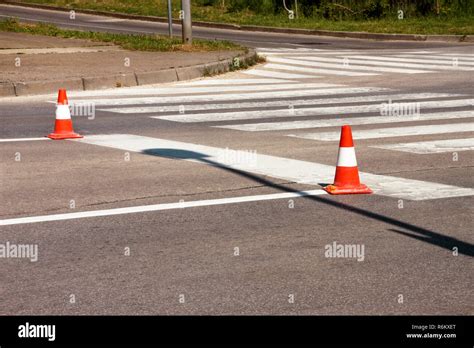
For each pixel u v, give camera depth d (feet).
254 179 33.12
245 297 20.20
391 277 21.54
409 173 34.45
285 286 20.90
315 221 26.94
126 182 32.60
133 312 19.39
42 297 20.36
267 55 95.25
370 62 87.35
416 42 116.98
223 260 22.93
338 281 21.22
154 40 93.25
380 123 48.24
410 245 24.29
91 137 43.55
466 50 99.81
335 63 86.79
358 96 61.36
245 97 61.36
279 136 43.75
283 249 23.91
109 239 24.98
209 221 26.94
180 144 41.24
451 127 46.34
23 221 27.02
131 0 170.60
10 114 52.21
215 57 81.15
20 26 104.12
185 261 22.86
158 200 29.68
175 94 63.00
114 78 66.69
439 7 141.08
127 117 51.16
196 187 31.71
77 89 64.28
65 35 97.66
